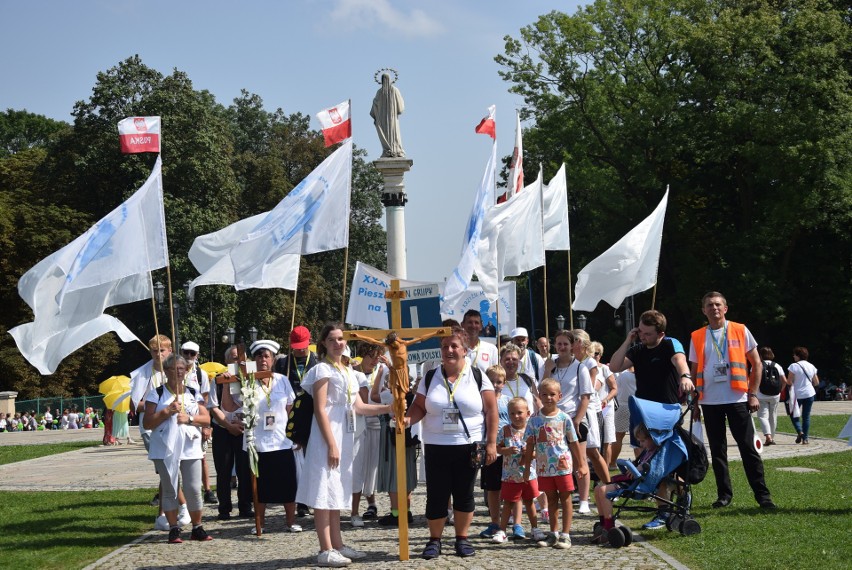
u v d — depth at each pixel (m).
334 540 9.70
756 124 42.03
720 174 47.25
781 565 8.41
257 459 11.55
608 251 13.68
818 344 48.97
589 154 47.03
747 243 43.75
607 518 9.98
